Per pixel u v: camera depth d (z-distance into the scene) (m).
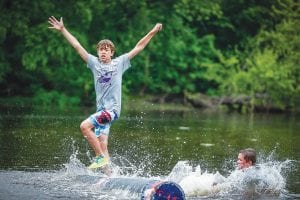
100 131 18.58
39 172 18.12
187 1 56.53
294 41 56.50
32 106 46.31
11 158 20.55
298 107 55.34
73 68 50.56
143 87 55.31
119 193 15.38
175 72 56.31
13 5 49.62
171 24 55.53
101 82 18.78
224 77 55.84
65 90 50.97
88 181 16.69
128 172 18.83
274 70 53.62
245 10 60.91
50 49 48.53
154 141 26.45
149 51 55.00
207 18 57.38
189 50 57.12
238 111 52.72
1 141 24.45
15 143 24.09
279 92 54.09
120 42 52.41
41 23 49.62
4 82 51.06
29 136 26.38
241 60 58.38
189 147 24.91
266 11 60.22
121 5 52.56
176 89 56.47
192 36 57.41
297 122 41.62
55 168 18.91
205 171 19.33
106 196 15.09
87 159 21.02
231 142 27.20
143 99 54.50
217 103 54.16
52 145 23.98
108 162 18.19
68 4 50.56
